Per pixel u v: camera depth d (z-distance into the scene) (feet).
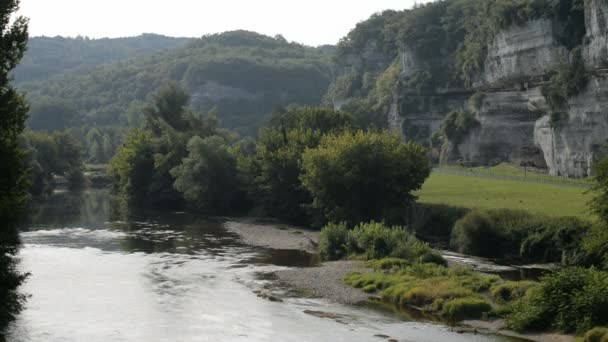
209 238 211.82
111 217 278.05
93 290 133.28
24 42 109.29
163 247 192.24
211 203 293.23
